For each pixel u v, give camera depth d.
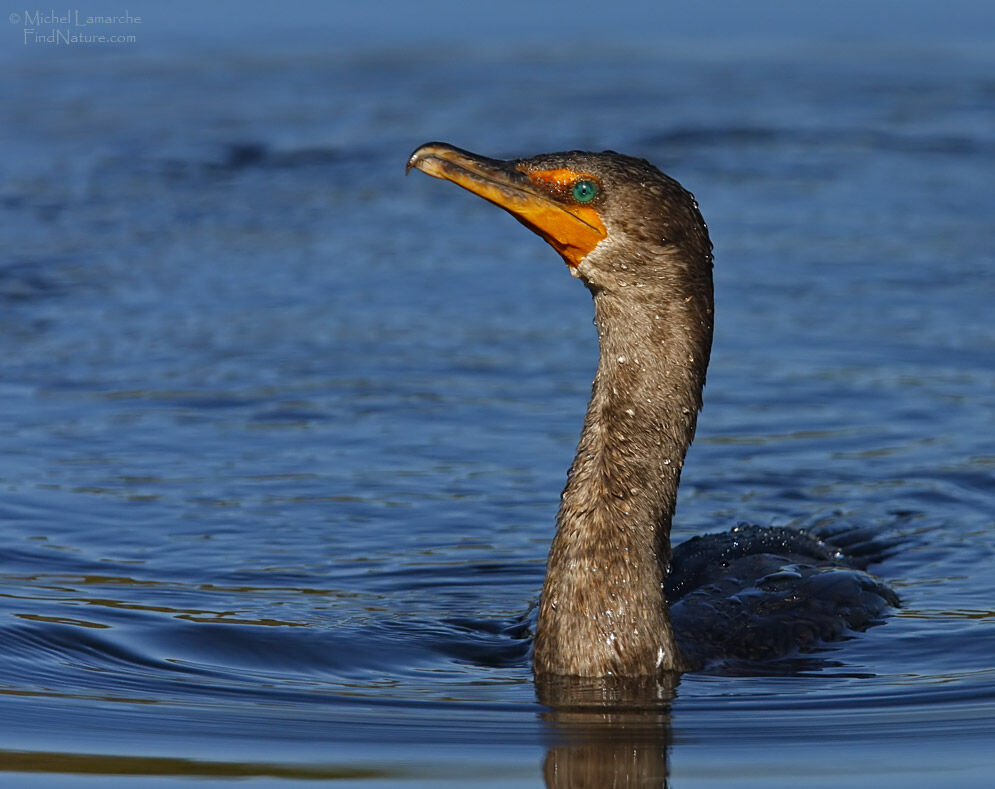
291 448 12.38
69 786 6.71
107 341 15.00
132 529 10.70
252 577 9.93
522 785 6.75
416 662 8.57
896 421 13.16
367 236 19.12
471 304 16.38
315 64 30.25
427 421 13.01
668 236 8.19
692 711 7.70
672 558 9.95
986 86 28.12
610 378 8.37
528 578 10.12
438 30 35.16
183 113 25.50
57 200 20.27
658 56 31.66
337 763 6.99
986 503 11.55
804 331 15.53
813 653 8.64
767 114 25.66
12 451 12.17
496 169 8.20
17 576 9.74
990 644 8.77
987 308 16.23
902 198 20.75
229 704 7.75
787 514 11.32
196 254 18.16
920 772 6.87
